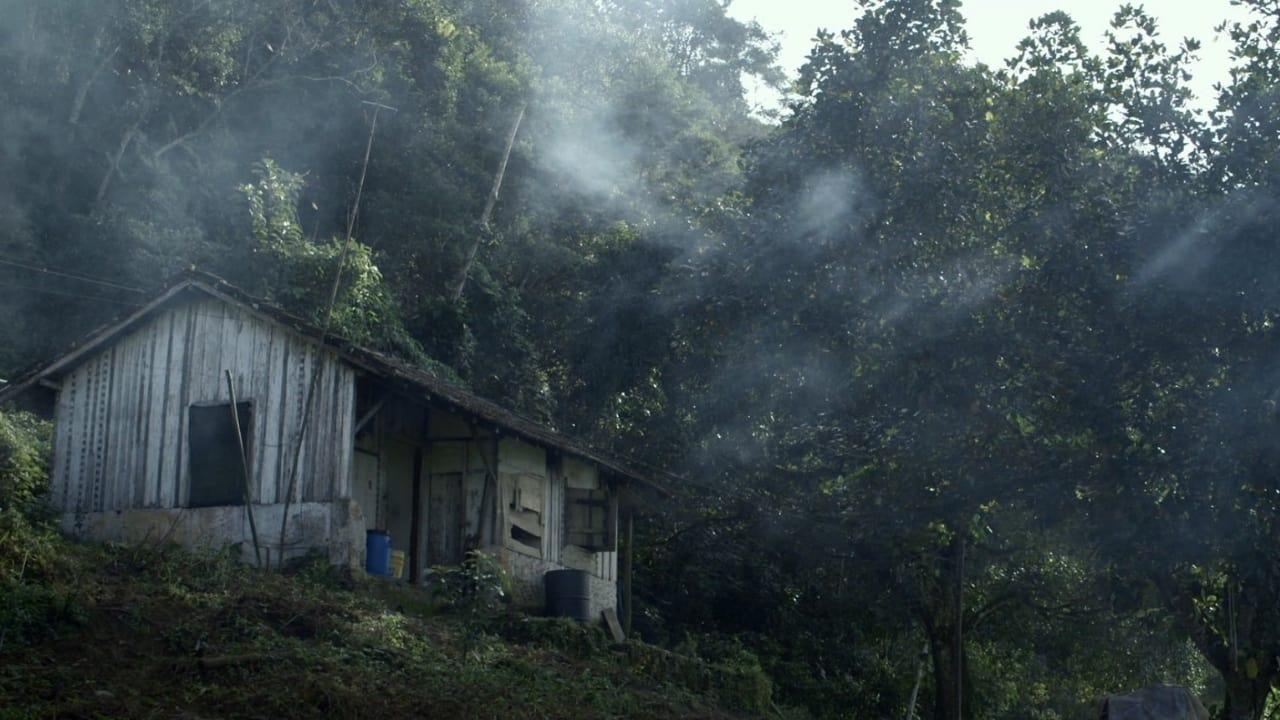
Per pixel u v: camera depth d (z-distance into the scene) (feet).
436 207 119.03
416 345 97.25
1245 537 45.75
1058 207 51.47
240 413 65.87
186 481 65.62
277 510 64.34
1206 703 88.43
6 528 49.85
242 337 66.74
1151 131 50.70
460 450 72.33
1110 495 48.42
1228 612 53.67
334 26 123.13
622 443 92.63
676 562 93.20
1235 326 46.55
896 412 56.75
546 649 58.85
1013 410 52.54
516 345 109.70
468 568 63.46
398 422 72.13
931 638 72.90
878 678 89.30
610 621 75.46
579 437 98.12
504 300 111.55
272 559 63.57
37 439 73.82
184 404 66.64
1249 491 45.55
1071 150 52.85
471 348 105.29
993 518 63.00
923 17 56.65
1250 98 48.57
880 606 80.84
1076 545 64.08
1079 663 84.28
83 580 50.98
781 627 91.91
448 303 105.91
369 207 120.37
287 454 64.90
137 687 41.29
